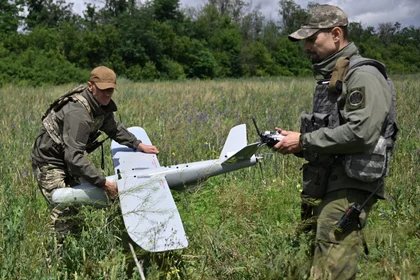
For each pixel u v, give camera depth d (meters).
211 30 70.50
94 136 4.41
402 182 5.60
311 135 3.09
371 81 2.96
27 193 5.20
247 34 79.50
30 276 3.34
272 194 4.72
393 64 72.94
